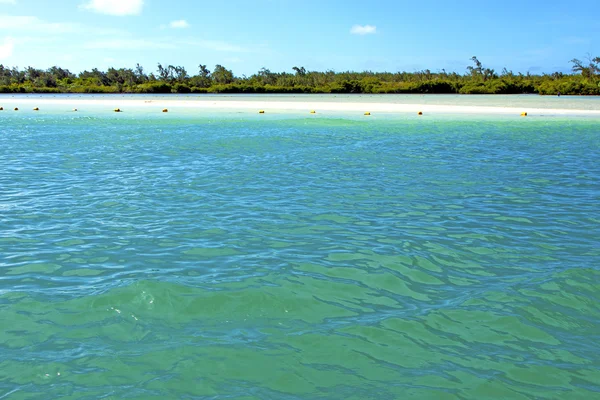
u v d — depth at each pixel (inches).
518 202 475.5
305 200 469.1
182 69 4931.1
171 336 224.8
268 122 1275.8
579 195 505.7
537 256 329.4
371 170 627.5
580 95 3627.0
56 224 387.9
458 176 597.3
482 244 351.3
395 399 184.4
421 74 4835.1
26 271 295.1
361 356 211.5
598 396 187.8
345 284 281.4
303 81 4881.9
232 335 226.5
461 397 186.1
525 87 4106.8
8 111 1664.6
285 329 232.5
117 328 231.1
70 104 2081.7
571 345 222.5
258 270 298.2
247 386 191.0
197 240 351.6
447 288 279.1
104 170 612.7
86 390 187.0
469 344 222.1
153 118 1389.0
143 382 192.2
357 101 2372.0
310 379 195.9
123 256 319.9
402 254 328.5
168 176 576.1
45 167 631.8
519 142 924.6
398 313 249.0
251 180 557.0
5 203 449.1
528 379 197.5
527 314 249.1
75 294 263.9
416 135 1020.5
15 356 208.1
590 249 343.6
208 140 904.3
